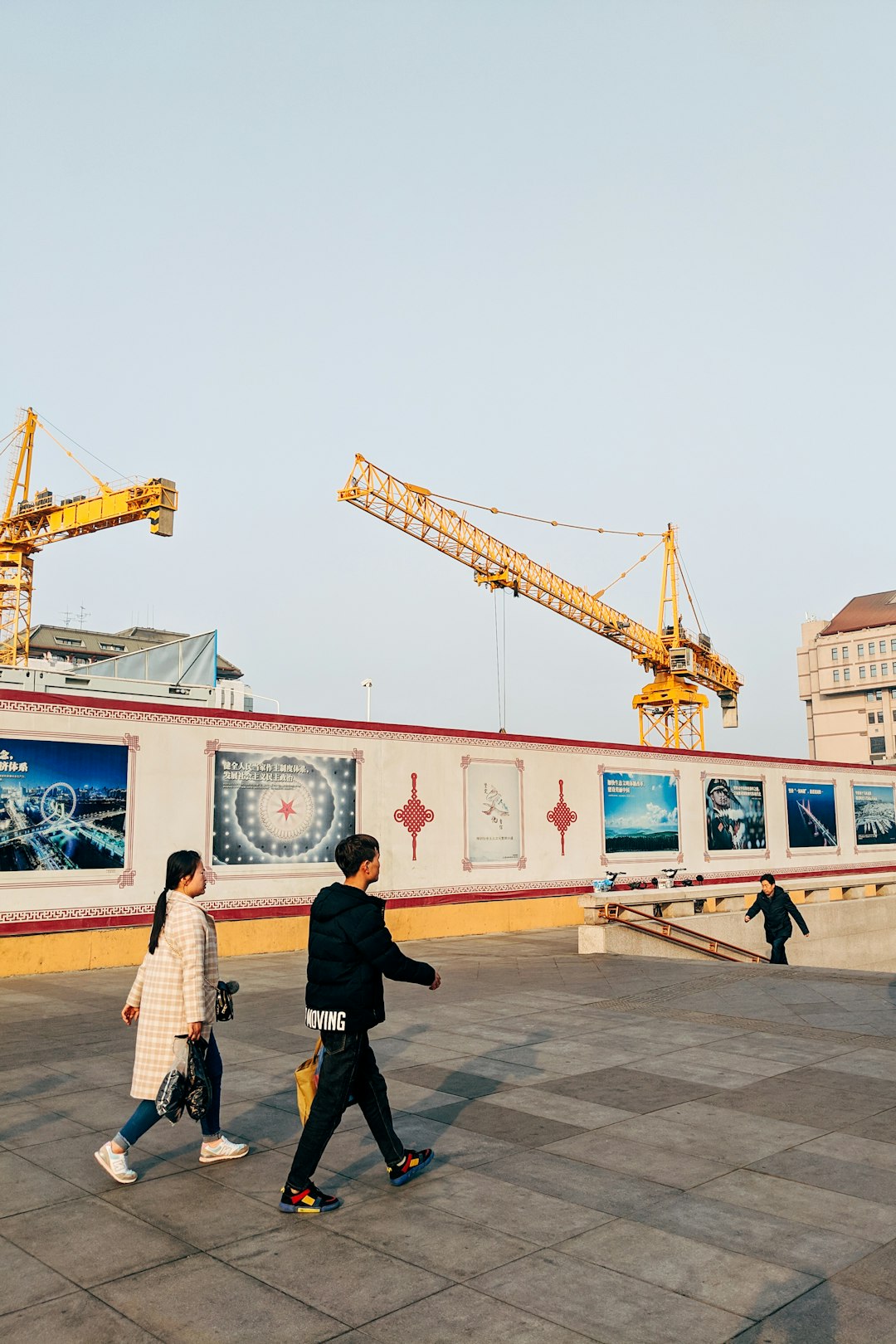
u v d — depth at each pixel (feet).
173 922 17.94
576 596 260.62
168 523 221.05
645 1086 24.50
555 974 46.39
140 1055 17.70
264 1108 22.61
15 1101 23.41
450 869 67.77
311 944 16.88
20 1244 14.94
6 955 47.19
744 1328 12.28
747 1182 17.52
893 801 111.55
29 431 258.57
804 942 77.05
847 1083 24.80
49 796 49.62
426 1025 32.89
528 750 74.18
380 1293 13.29
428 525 224.53
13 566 244.22
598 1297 13.15
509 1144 19.79
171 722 54.54
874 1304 12.91
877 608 532.73
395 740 65.46
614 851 79.46
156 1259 14.43
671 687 290.56
